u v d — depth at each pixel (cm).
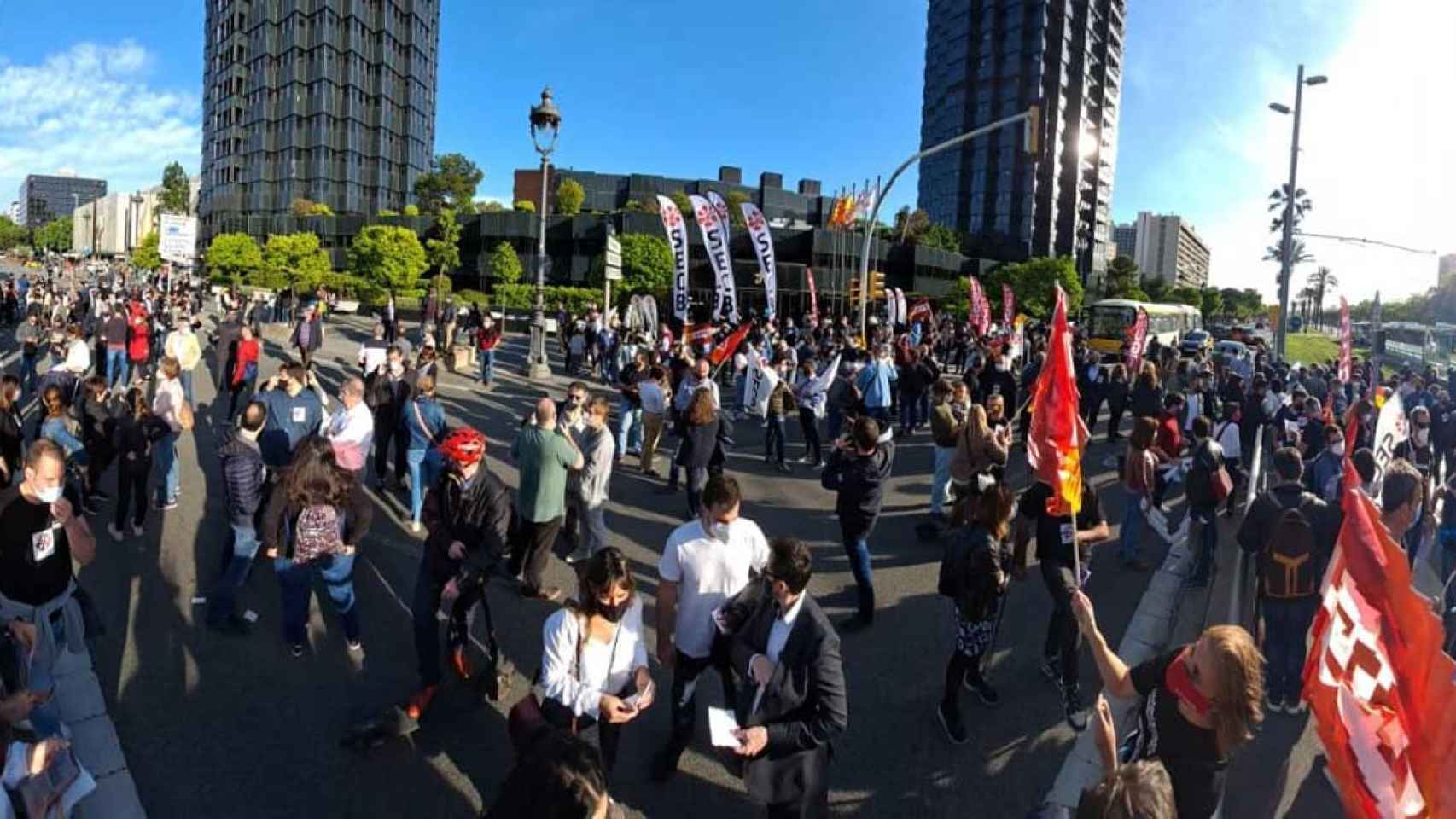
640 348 1952
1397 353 3916
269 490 668
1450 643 566
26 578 441
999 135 9819
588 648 383
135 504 833
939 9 10625
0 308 3164
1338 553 289
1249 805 464
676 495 1093
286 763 461
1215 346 4784
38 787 314
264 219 9044
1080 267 10756
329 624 636
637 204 7188
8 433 812
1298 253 8850
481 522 513
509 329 4472
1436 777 241
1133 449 858
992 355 1677
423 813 427
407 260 5669
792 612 371
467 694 543
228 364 1386
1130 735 379
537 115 1953
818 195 10250
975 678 568
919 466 1366
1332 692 284
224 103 9725
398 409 1012
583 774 217
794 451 1479
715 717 369
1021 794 465
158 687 530
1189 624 712
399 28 9525
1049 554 575
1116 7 10769
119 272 7131
